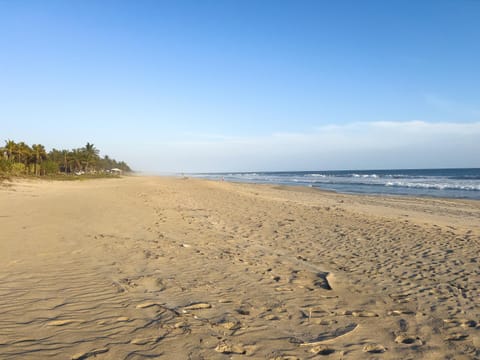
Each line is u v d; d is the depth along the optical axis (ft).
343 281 19.13
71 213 42.68
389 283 18.98
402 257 25.04
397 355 11.07
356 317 14.16
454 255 25.71
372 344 11.78
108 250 24.47
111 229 32.71
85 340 11.04
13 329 11.51
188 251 25.13
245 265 21.88
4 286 16.02
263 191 111.14
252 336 11.98
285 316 13.98
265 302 15.49
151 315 13.41
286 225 38.96
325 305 15.42
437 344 11.91
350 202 73.97
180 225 36.91
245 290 17.08
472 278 20.03
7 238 26.73
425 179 209.67
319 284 18.54
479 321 13.98
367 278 19.86
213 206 58.08
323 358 10.70
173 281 18.03
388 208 62.28
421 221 44.04
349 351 11.23
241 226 37.81
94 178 251.80
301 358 10.64
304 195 94.68
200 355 10.44
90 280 17.62
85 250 24.14
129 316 13.21
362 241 30.71
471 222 45.70
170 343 11.13
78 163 305.53
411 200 79.87
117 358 10.00
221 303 15.16
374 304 15.74
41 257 21.76
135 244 26.71
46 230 30.76
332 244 29.37
